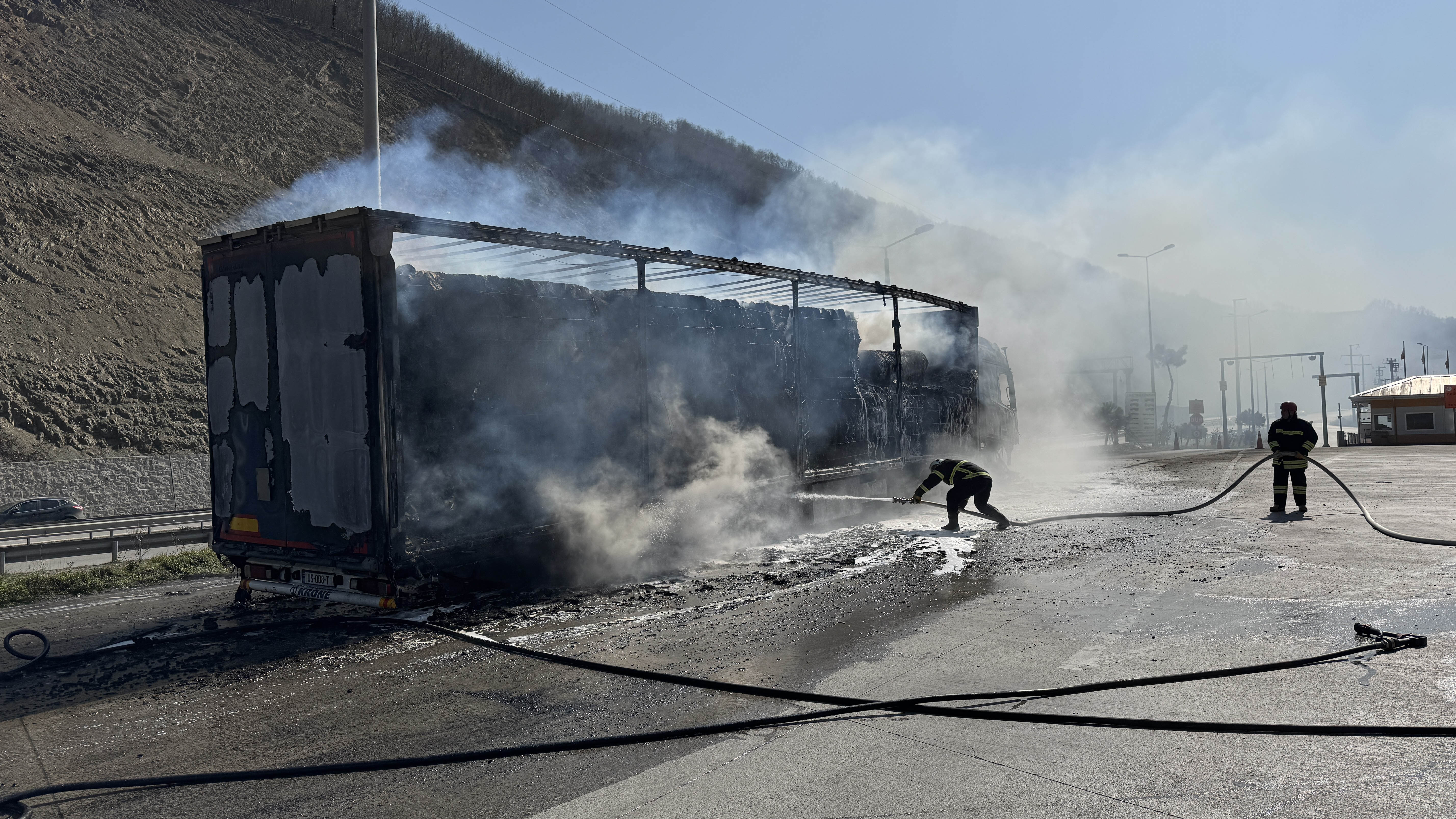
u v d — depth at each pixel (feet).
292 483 25.41
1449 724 14.25
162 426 109.91
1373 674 16.93
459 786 13.58
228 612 27.96
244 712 17.83
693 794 12.90
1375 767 12.89
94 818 13.06
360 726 16.62
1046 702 16.20
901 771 13.43
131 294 125.29
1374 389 157.89
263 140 187.62
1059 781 12.85
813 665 19.31
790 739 14.96
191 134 176.45
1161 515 42.04
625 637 22.62
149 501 99.60
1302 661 17.70
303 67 224.33
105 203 137.69
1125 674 17.74
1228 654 18.81
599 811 12.48
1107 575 28.17
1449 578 25.66
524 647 21.83
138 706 18.56
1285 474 41.65
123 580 35.12
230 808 13.16
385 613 26.48
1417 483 53.88
